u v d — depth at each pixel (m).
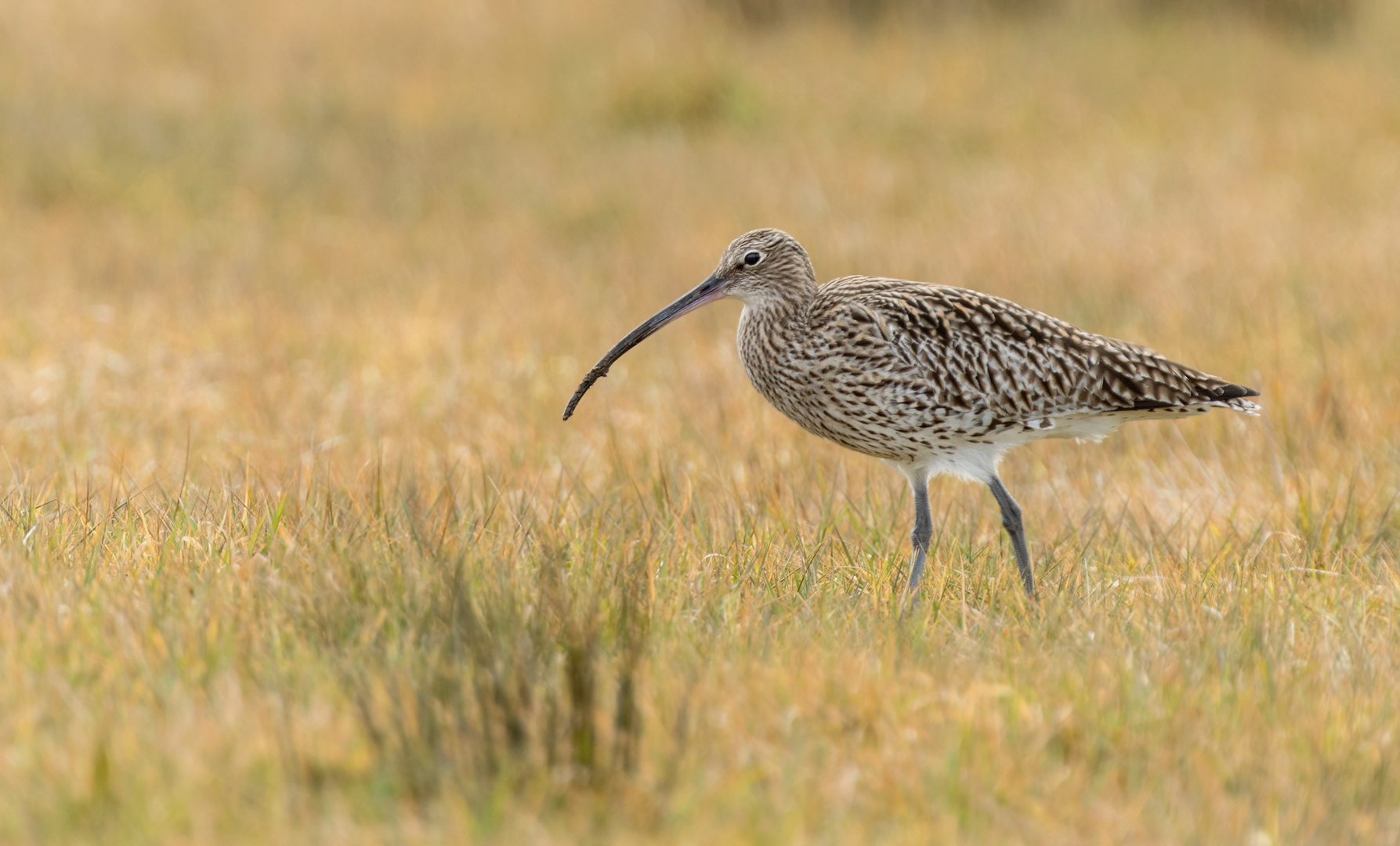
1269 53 31.27
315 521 11.41
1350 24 33.12
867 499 13.01
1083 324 18.38
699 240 23.05
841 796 7.84
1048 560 11.79
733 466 14.07
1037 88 29.75
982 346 11.83
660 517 12.38
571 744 8.00
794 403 12.43
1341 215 22.98
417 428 15.34
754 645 9.57
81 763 7.63
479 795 7.60
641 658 8.94
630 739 8.05
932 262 21.09
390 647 9.04
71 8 35.72
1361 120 27.95
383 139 28.11
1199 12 33.16
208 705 8.41
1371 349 16.84
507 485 13.17
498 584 9.77
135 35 34.09
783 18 33.88
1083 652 9.66
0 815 7.29
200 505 11.91
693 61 30.95
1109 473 14.24
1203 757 8.38
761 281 12.41
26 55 32.31
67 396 15.85
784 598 10.64
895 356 11.75
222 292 20.61
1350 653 9.73
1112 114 28.73
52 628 9.15
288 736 7.87
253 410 15.63
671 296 20.59
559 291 20.98
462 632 8.90
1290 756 8.41
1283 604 10.57
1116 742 8.55
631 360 18.09
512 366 17.52
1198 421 15.23
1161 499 13.39
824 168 26.56
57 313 19.27
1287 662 9.59
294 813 7.46
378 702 8.34
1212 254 20.83
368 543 10.80
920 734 8.52
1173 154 26.52
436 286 20.91
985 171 26.41
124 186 25.56
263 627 9.34
